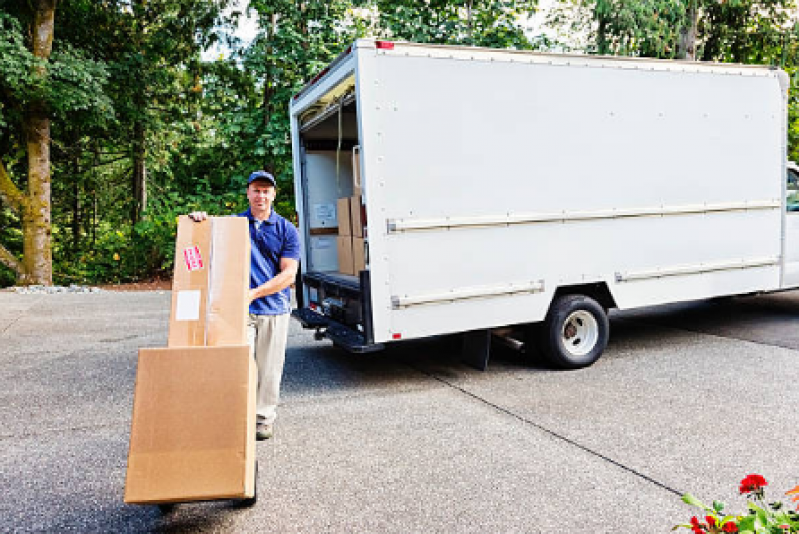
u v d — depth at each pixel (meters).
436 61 4.85
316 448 3.95
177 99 14.79
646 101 5.73
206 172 15.20
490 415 4.50
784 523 1.94
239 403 2.64
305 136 6.68
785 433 4.02
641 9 10.90
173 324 2.86
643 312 8.68
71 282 13.31
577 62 5.38
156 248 13.57
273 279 3.63
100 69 11.65
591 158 5.48
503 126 5.11
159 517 3.10
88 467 3.70
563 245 5.41
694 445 3.86
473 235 5.05
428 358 6.31
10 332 7.70
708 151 6.09
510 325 5.57
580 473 3.50
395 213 4.77
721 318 8.02
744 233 6.36
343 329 5.40
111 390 5.27
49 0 11.54
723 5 12.61
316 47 11.51
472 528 2.93
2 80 10.75
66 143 14.83
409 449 3.91
